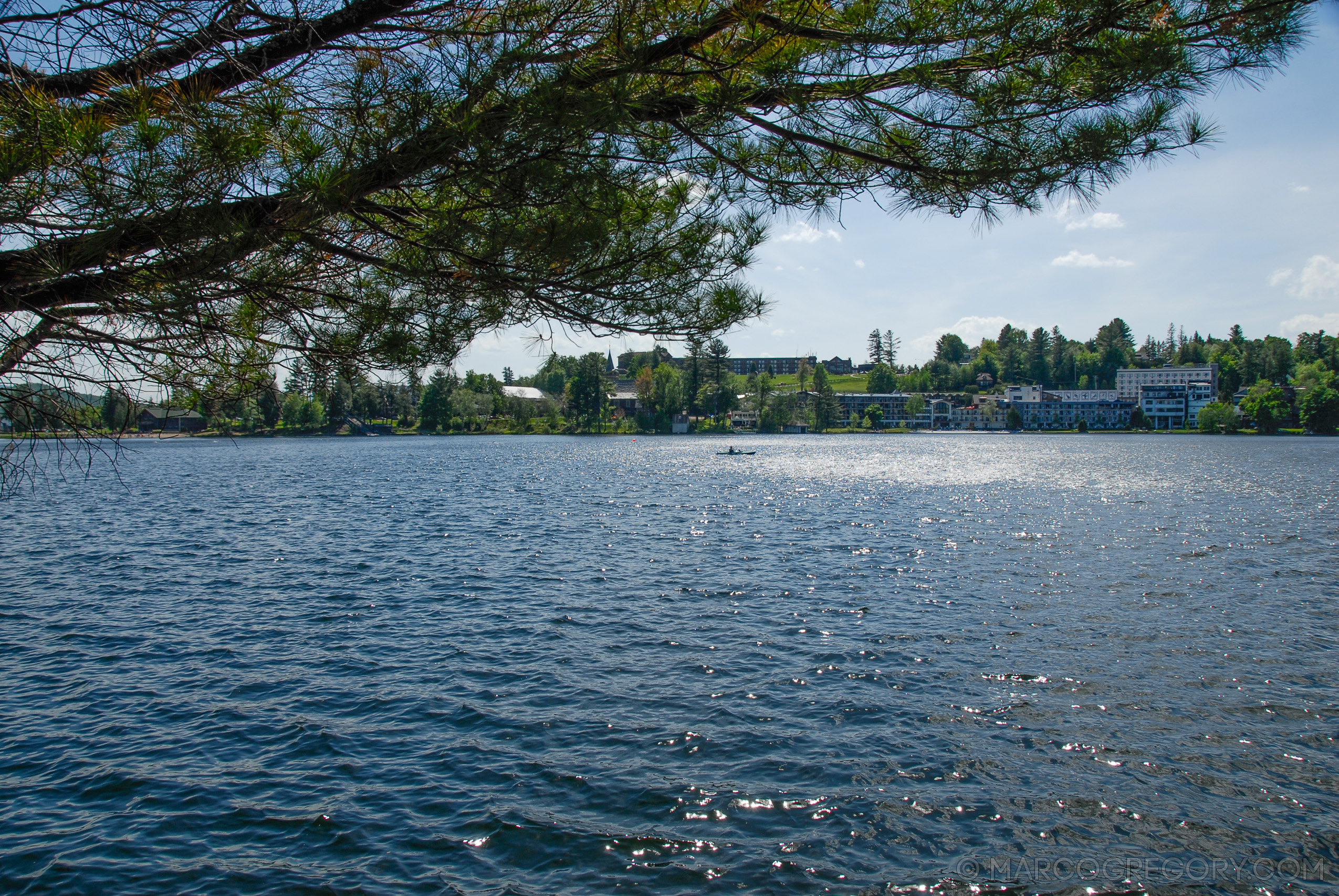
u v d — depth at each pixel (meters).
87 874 7.46
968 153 4.76
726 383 160.00
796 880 7.48
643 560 22.81
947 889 7.36
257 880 7.41
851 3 4.29
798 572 20.91
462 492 44.16
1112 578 19.91
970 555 23.34
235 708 11.38
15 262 3.71
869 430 184.25
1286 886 7.39
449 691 12.03
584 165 4.45
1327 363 195.50
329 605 17.28
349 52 4.02
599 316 5.49
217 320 4.53
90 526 30.14
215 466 69.62
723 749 10.07
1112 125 4.26
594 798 8.90
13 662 13.27
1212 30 4.04
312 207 3.99
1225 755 9.83
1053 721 10.85
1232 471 60.50
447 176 4.34
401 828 8.30
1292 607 16.81
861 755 9.89
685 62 4.57
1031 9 4.01
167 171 3.52
